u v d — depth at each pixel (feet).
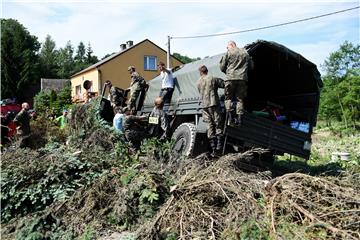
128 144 28.50
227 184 17.97
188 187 18.35
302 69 30.83
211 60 31.40
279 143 29.01
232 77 25.50
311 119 31.37
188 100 30.07
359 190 17.04
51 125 46.83
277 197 16.66
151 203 19.57
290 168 33.53
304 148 31.07
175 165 23.75
